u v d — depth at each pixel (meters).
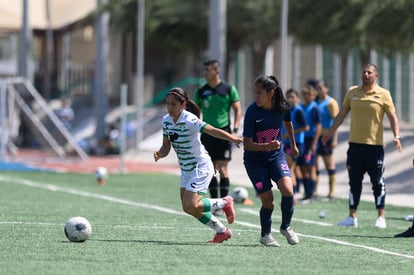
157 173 49.94
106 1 70.81
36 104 74.94
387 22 52.47
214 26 49.31
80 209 28.98
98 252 18.59
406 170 41.69
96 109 69.00
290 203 20.06
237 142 19.78
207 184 20.09
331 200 34.50
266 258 18.22
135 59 89.94
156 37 78.25
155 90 90.75
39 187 38.84
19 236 21.17
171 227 23.81
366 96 25.27
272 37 72.00
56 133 72.31
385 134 49.72
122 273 16.03
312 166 33.44
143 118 75.06
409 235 22.83
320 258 18.45
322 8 54.50
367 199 34.25
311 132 33.19
